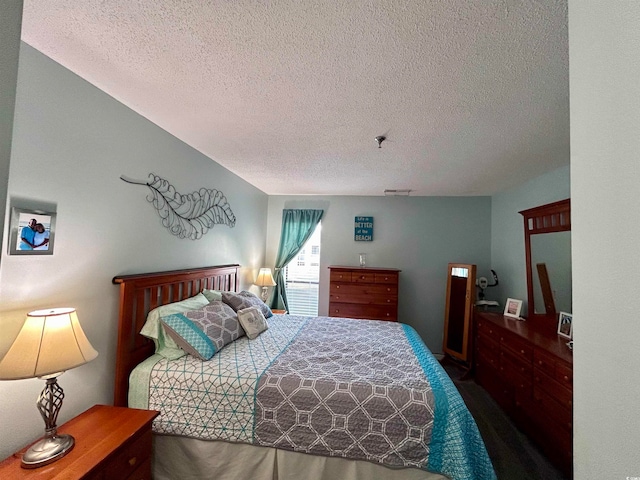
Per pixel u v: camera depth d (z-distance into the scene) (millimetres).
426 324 4484
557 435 2047
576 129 674
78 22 1186
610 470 570
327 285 4742
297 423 1692
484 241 4410
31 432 1396
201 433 1745
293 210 4785
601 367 597
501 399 2908
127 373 1896
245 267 3961
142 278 2006
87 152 1676
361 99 1719
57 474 1149
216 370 1872
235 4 1062
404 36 1195
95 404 1736
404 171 3215
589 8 641
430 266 4512
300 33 1199
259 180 3855
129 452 1418
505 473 1990
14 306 1329
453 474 1530
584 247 647
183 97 1780
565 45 1217
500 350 2945
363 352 2305
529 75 1435
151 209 2188
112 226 1855
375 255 4641
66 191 1562
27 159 1375
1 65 618
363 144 2441
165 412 1788
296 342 2502
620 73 555
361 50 1291
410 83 1536
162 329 2084
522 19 1088
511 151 2502
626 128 541
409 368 2008
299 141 2426
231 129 2227
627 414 535
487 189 3971
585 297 644
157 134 2223
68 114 1559
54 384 1320
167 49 1339
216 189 3117
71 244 1596
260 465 1721
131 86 1685
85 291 1680
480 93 1613
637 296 516
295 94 1690
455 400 1679
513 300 3389
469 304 3734
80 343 1359
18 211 1339
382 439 1625
